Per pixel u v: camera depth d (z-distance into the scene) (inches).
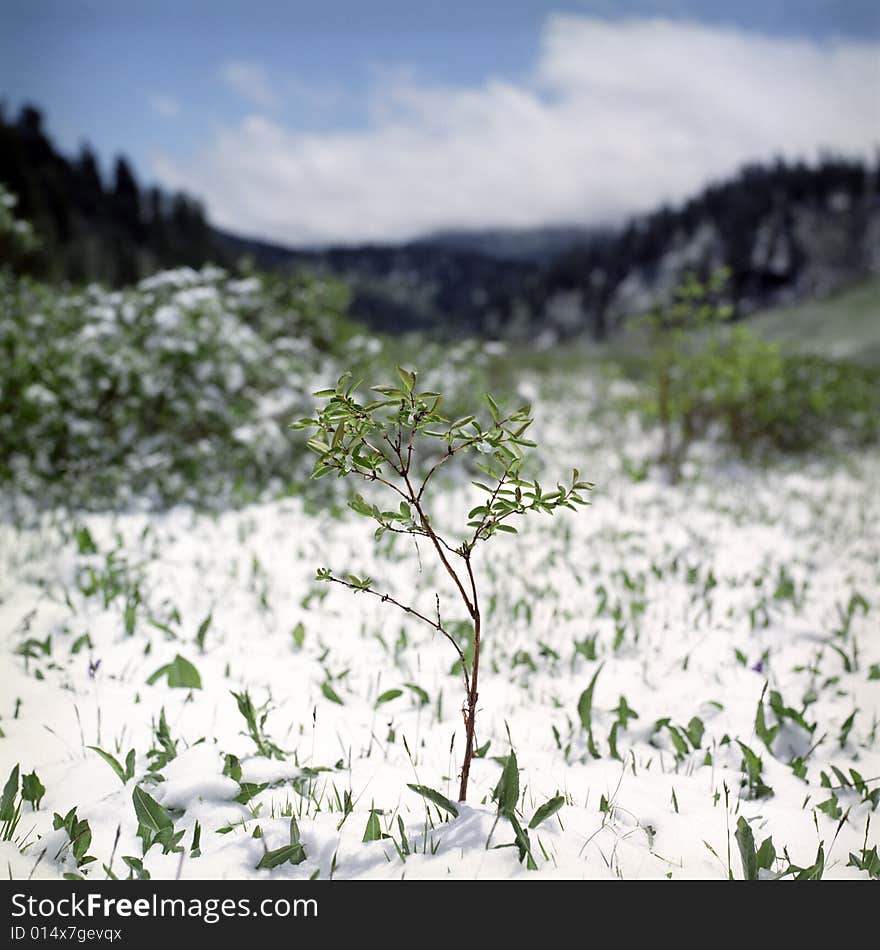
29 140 2923.2
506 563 183.5
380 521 75.0
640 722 111.0
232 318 242.4
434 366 295.6
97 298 242.7
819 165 4717.0
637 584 172.2
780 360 346.3
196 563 166.7
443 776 90.6
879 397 435.8
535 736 105.7
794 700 118.9
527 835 74.2
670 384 326.3
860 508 263.1
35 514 191.3
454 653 132.7
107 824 77.5
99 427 219.5
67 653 121.4
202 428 239.8
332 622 143.8
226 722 100.8
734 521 237.5
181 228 2842.0
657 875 74.2
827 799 91.7
